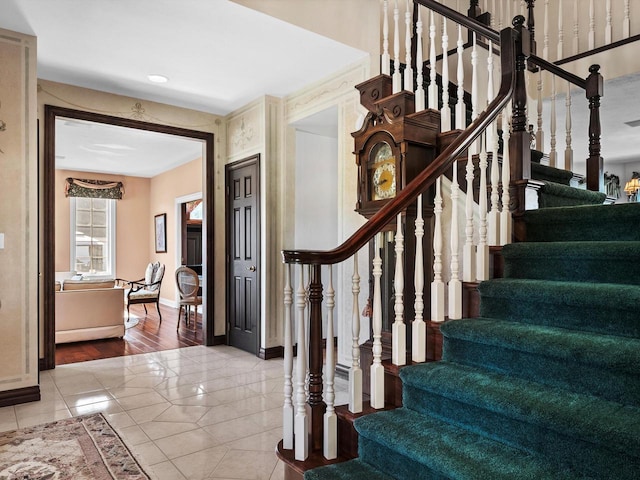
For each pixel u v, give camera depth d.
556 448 1.47
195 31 3.26
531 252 2.19
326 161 5.03
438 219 2.23
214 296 5.24
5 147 3.21
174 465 2.33
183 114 5.04
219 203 5.32
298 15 3.20
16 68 3.25
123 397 3.38
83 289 5.41
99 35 3.30
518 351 1.81
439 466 1.51
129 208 9.35
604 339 1.65
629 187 7.29
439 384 1.82
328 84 4.09
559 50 4.25
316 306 1.96
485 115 2.33
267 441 2.62
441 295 2.25
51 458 2.39
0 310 3.18
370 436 1.82
